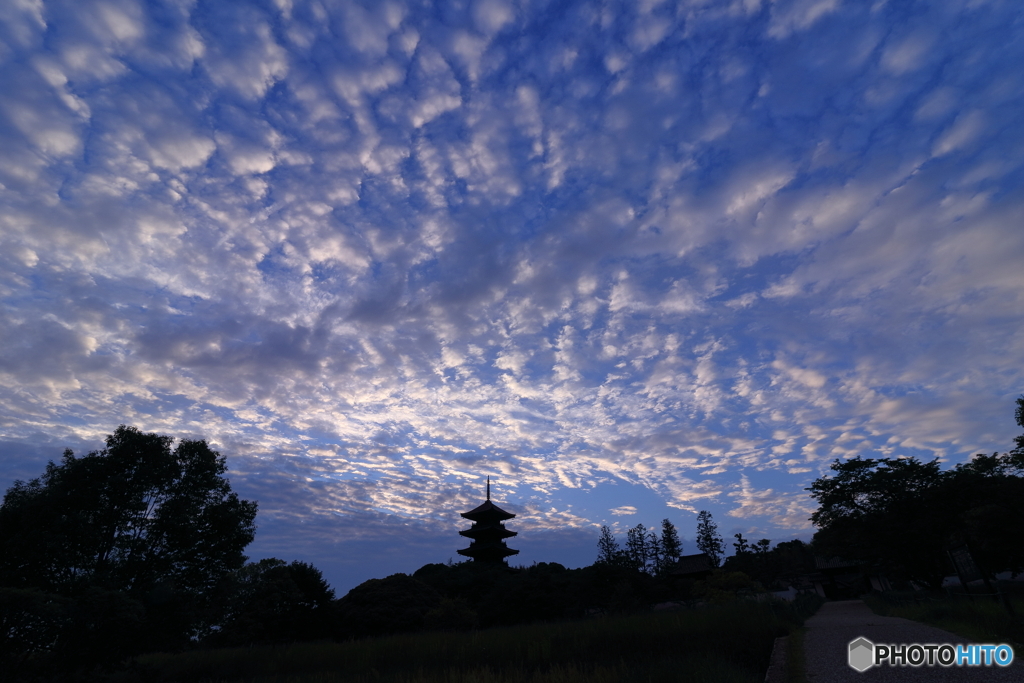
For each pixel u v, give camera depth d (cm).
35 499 1950
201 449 2391
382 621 4253
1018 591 2572
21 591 1611
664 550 9956
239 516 2406
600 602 4769
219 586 2336
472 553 7775
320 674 1925
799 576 9225
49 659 1830
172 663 2362
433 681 1565
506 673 1582
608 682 1272
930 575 4059
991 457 3628
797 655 1559
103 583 1933
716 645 1683
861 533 4231
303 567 4259
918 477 4084
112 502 2098
